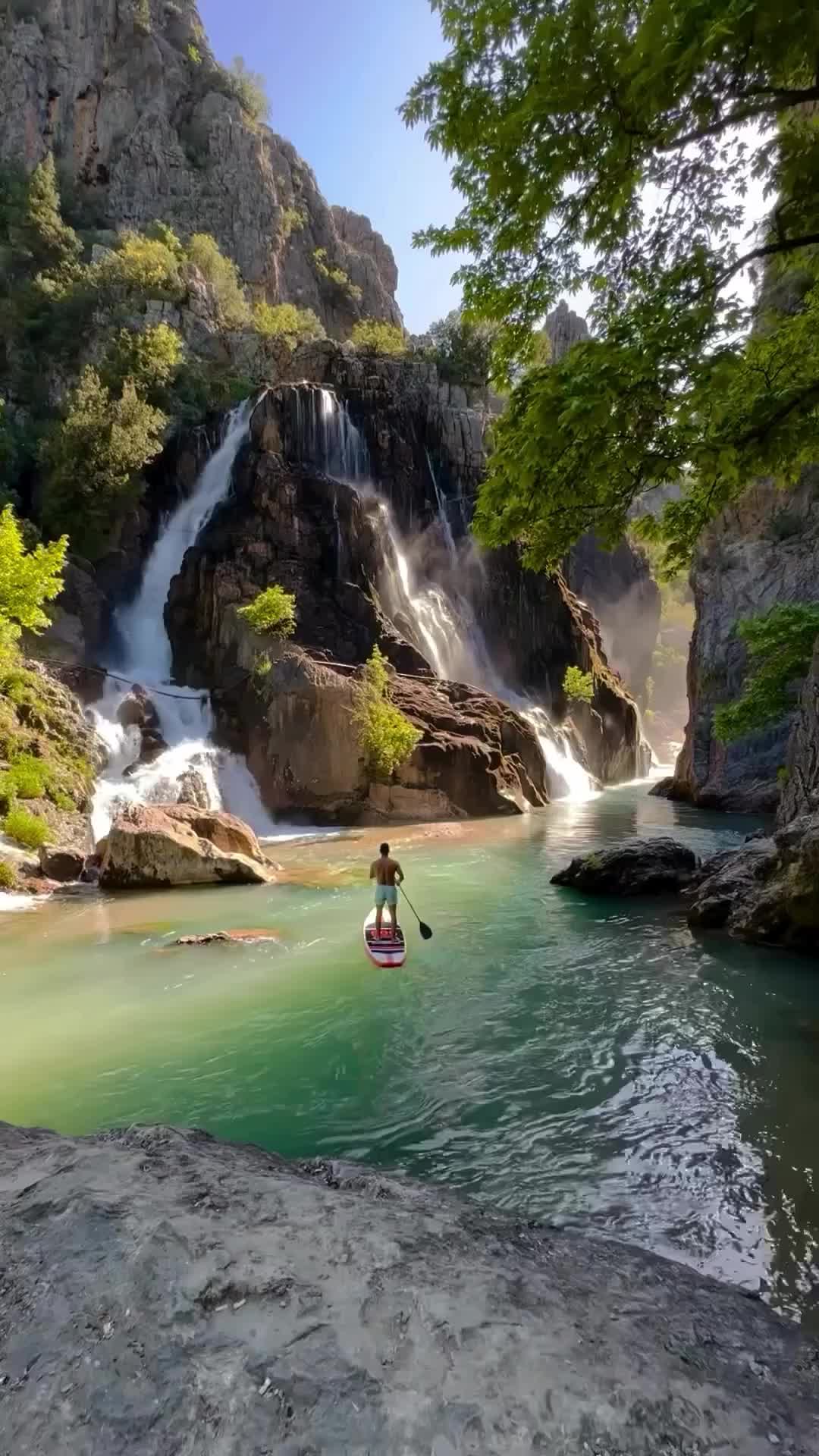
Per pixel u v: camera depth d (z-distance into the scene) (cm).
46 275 5050
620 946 1157
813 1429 218
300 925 1325
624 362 443
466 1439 191
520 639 4694
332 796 2703
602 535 613
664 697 9638
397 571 4044
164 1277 248
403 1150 596
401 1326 232
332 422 4122
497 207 555
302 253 8231
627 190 485
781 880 1140
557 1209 500
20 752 1962
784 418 536
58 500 3297
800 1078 695
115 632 3275
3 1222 282
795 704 2283
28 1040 838
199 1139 414
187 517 3784
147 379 4084
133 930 1294
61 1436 189
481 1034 837
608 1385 217
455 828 2588
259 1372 210
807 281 650
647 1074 718
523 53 506
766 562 3438
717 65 421
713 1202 502
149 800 2284
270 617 2928
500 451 529
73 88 6794
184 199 7069
